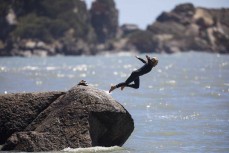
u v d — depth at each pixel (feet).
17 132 210.79
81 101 209.36
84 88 214.07
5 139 218.59
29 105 219.20
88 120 205.77
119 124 213.46
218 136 250.98
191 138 247.09
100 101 209.15
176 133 259.80
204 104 372.17
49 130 205.36
